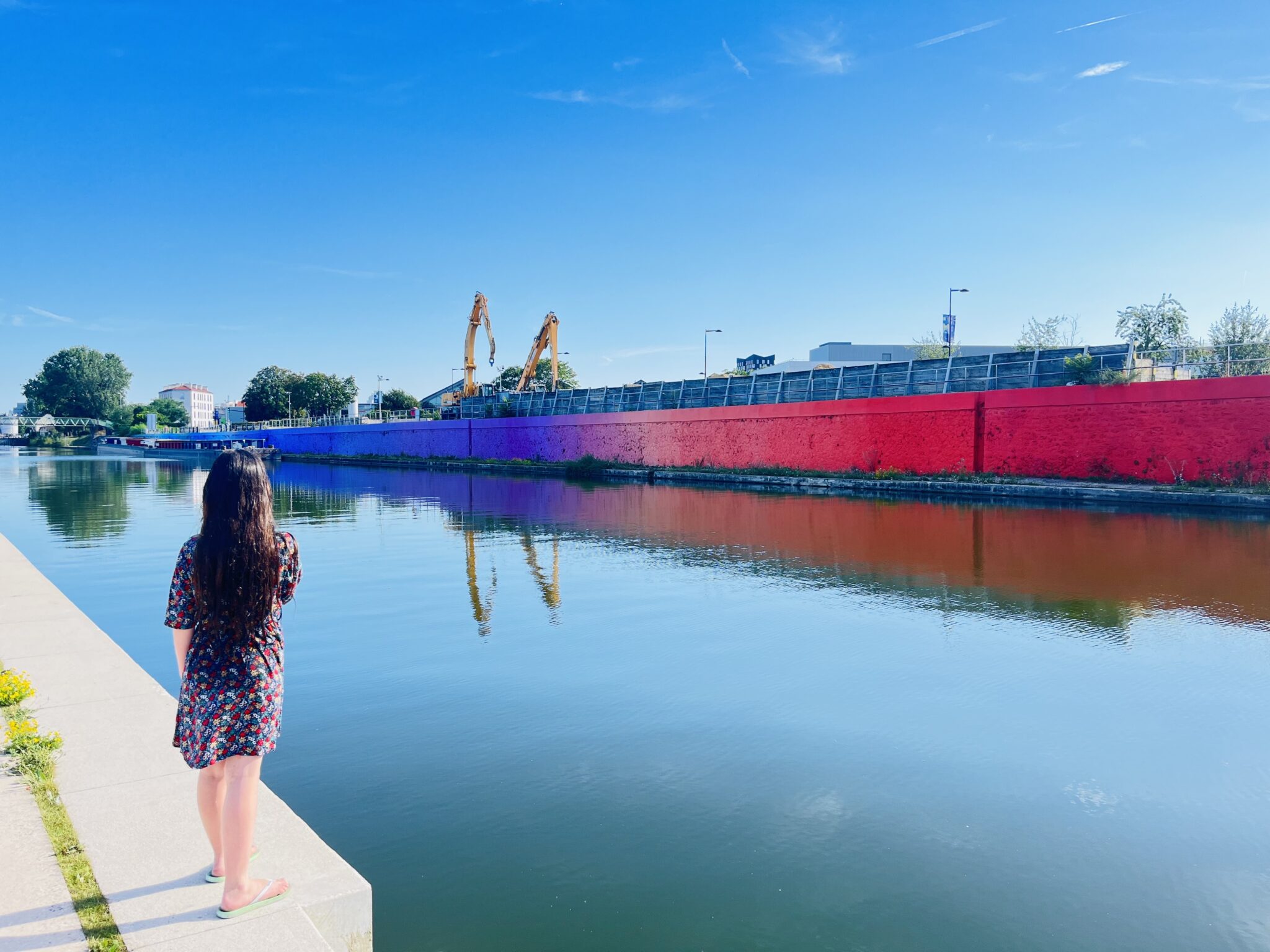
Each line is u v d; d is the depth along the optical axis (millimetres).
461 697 6680
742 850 4238
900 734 5852
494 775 5152
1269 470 22484
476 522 19891
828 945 3457
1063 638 8406
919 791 4945
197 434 104688
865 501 24734
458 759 5406
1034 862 4152
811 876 4004
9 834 3520
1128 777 5145
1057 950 3441
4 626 7457
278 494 30141
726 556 14039
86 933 2793
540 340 61812
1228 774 5184
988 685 6906
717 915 3666
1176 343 36625
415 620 9477
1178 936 3557
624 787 4977
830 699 6609
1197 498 21641
